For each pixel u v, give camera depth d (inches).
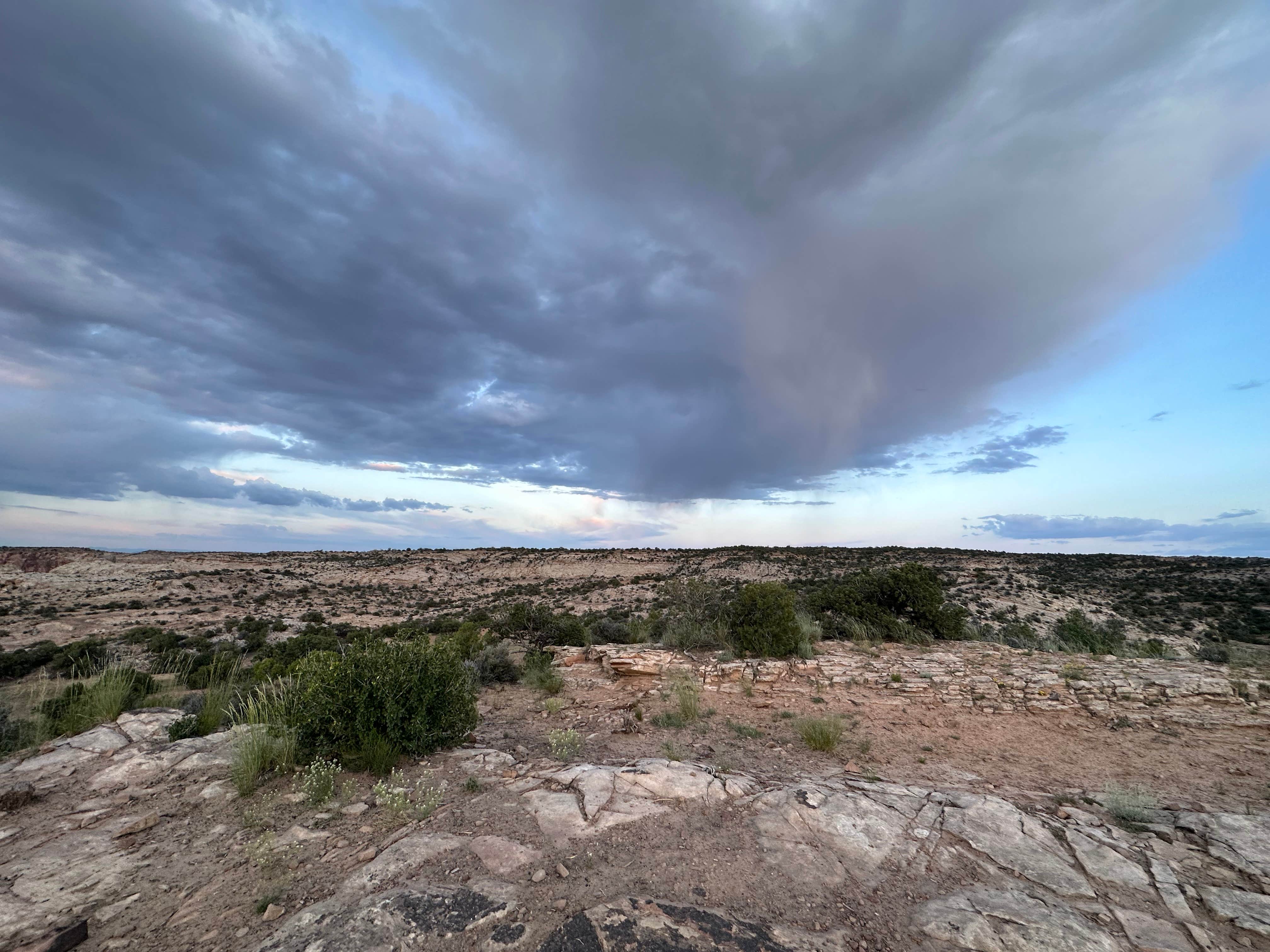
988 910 154.9
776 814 211.8
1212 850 193.0
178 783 234.1
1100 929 148.3
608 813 208.7
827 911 153.0
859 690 430.0
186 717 304.8
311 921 139.1
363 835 190.1
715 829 199.5
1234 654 510.0
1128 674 431.5
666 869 171.3
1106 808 232.7
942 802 231.3
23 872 163.3
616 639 712.4
